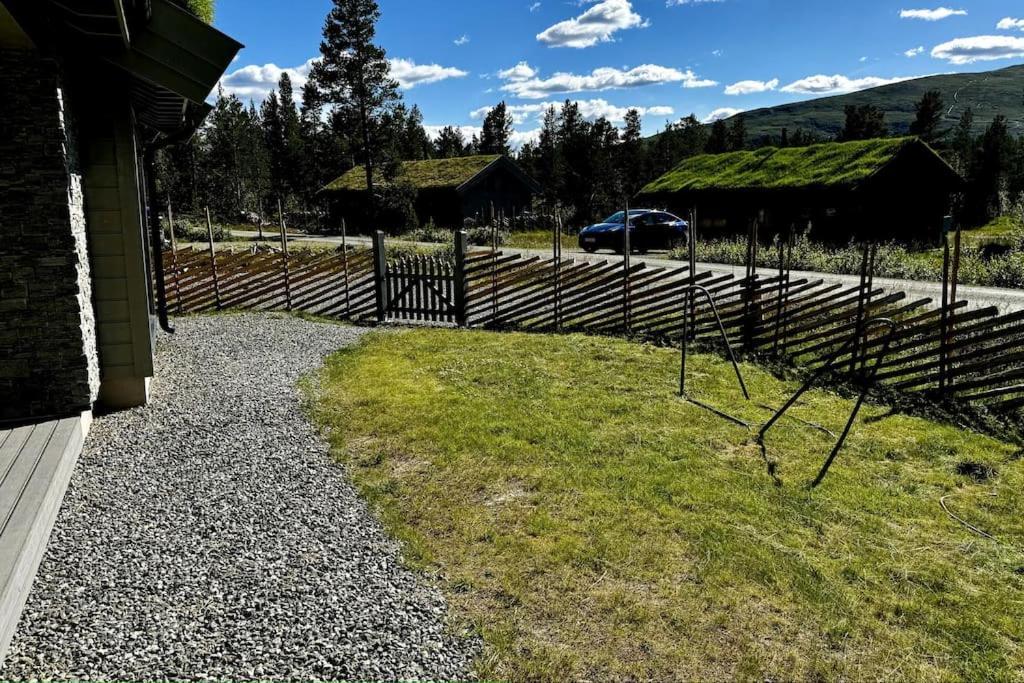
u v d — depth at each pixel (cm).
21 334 485
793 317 857
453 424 601
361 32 3469
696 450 555
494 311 1110
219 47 557
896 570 383
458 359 852
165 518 410
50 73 462
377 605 336
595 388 724
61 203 479
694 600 348
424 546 396
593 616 334
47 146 470
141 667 281
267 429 578
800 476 509
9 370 486
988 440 590
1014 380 687
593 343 945
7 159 463
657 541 406
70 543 375
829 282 1559
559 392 707
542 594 351
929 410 665
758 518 439
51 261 483
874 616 342
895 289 1398
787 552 398
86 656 286
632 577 368
